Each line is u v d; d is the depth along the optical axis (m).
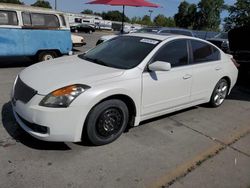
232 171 3.51
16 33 8.10
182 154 3.81
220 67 5.48
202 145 4.13
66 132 3.38
